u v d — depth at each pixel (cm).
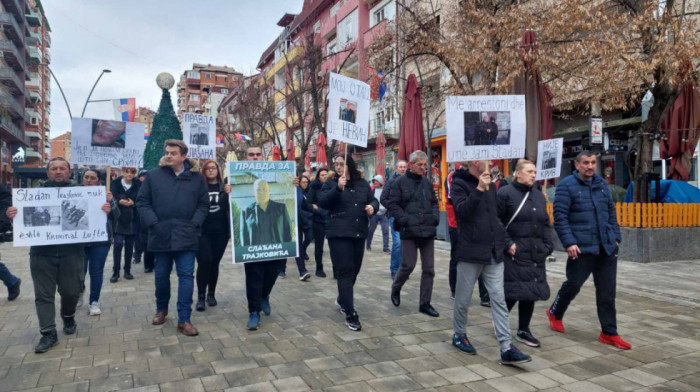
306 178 842
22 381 381
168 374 397
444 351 459
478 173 465
